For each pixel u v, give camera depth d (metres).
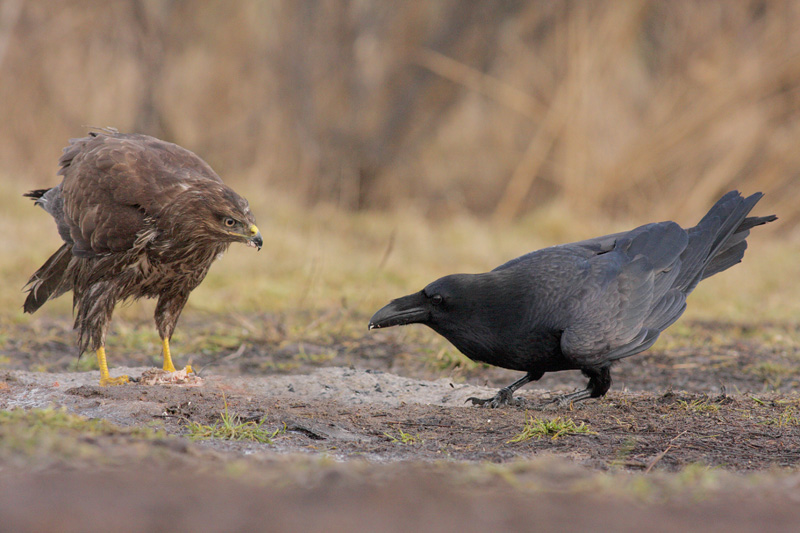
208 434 6.51
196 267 8.70
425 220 26.55
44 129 25.41
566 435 6.91
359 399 8.62
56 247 17.47
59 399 7.59
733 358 11.64
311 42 27.50
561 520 3.65
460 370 10.85
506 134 30.23
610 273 7.98
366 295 15.36
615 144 27.73
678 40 27.81
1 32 25.05
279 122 27.39
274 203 24.34
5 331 12.16
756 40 27.39
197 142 27.03
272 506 3.73
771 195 27.09
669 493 4.24
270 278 16.89
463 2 27.62
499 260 20.55
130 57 26.03
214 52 27.03
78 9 25.70
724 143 27.19
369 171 28.25
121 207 8.24
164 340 9.20
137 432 5.70
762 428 7.27
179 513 3.56
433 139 28.89
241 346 11.67
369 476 4.51
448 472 4.81
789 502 4.07
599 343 7.70
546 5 27.70
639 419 7.62
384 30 27.91
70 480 4.04
